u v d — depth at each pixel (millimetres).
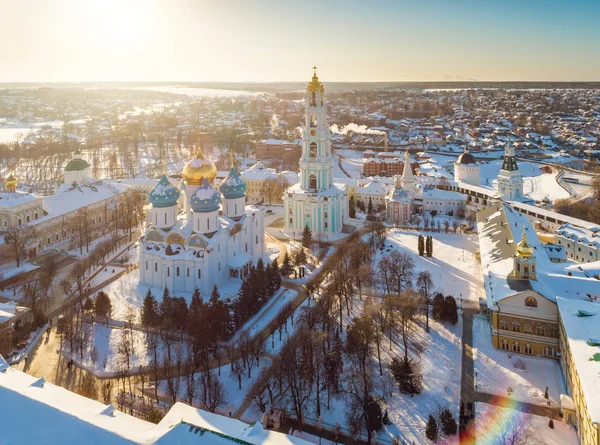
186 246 152875
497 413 96062
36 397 68250
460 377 108875
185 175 171375
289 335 127562
